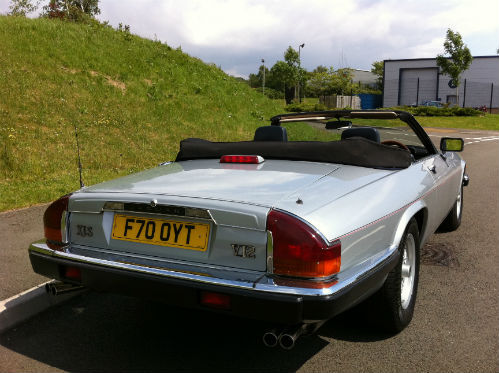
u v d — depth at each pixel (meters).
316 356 2.64
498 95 51.69
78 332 2.97
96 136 10.12
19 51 12.80
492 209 6.38
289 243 2.09
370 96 58.00
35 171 7.71
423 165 3.58
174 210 2.33
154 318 3.17
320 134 3.98
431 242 4.84
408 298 2.97
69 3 19.67
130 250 2.46
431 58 54.62
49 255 2.60
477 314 3.14
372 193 2.63
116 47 16.44
